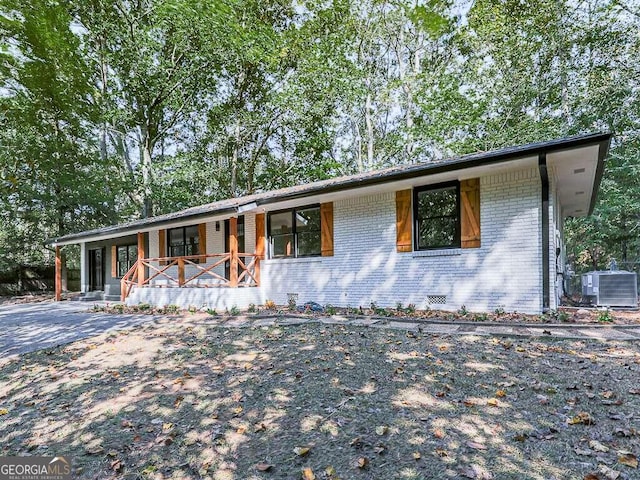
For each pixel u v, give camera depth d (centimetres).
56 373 468
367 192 855
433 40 2170
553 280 670
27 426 329
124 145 2184
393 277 842
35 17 1505
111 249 1569
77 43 1705
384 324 638
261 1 2052
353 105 2230
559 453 241
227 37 1728
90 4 1738
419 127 2019
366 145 2466
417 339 524
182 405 351
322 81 2008
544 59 1770
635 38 1498
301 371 417
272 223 1083
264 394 361
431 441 262
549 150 577
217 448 274
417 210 825
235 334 616
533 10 1730
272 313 819
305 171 2328
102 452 279
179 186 2084
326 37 2031
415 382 367
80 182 1803
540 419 285
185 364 473
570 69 1642
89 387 413
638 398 311
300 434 284
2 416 352
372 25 2131
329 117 2222
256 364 453
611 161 1388
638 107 1384
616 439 254
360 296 891
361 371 405
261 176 2448
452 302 763
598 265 1708
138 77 1797
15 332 732
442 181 779
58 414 349
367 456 249
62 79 1698
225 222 1230
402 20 2119
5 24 1487
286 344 533
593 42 1617
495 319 629
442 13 2053
